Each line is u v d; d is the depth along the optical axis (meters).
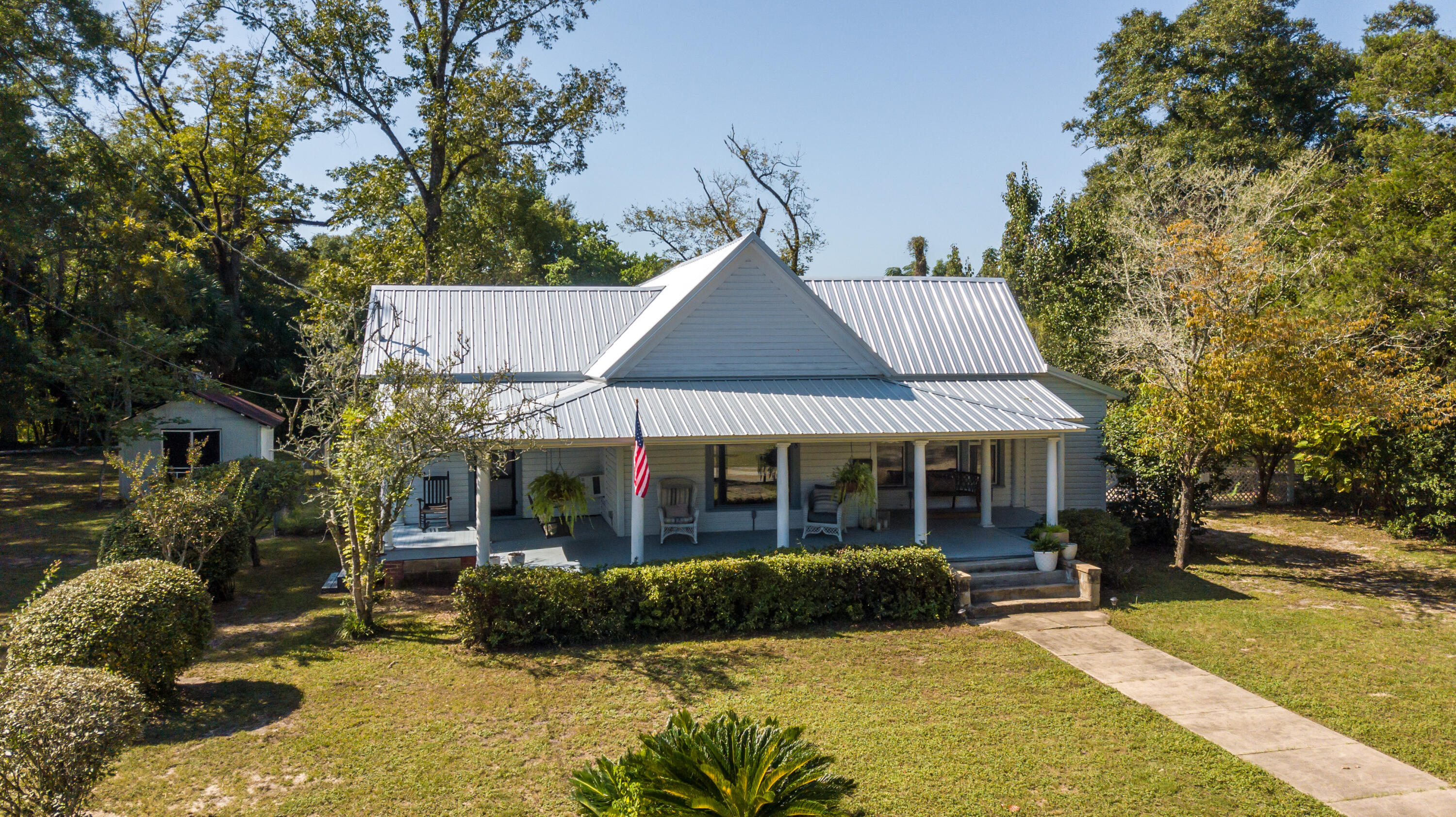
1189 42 42.53
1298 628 15.88
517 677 13.02
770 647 14.57
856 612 15.98
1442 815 9.13
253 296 48.47
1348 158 39.09
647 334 20.69
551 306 24.36
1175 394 20.00
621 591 15.04
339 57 36.53
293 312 48.34
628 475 20.42
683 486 20.52
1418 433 22.25
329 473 14.66
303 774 9.76
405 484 15.04
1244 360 18.39
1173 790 9.59
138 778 9.55
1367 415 19.11
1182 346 20.14
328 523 15.66
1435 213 24.22
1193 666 13.84
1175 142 41.47
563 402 18.62
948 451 23.70
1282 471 30.16
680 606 15.27
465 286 24.88
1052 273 38.31
